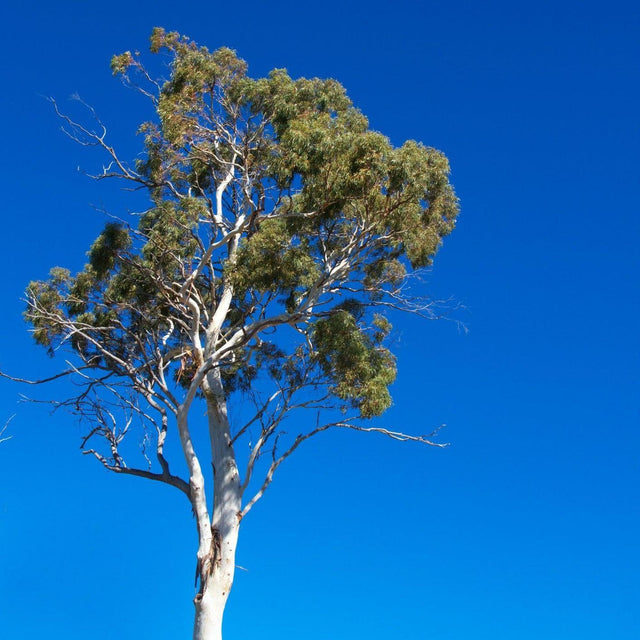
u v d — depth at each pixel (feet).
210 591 65.92
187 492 70.18
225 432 73.10
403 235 71.00
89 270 78.84
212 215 73.61
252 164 75.77
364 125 77.00
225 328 78.79
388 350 76.69
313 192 67.10
